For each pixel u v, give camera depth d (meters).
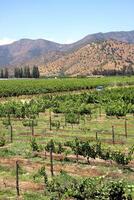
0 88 93.50
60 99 70.94
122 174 22.98
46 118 49.44
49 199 18.45
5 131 38.84
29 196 19.25
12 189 20.36
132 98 64.88
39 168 24.03
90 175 22.69
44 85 108.75
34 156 27.06
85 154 25.30
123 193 16.94
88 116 50.62
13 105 54.72
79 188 17.38
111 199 16.88
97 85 121.81
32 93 95.25
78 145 25.69
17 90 91.44
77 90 112.69
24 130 39.47
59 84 112.81
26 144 31.34
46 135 36.12
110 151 25.72
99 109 55.25
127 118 48.50
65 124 42.91
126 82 136.25
